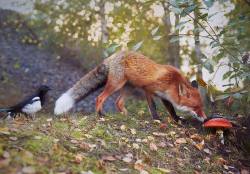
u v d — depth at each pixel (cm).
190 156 235
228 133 264
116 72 277
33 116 257
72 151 196
